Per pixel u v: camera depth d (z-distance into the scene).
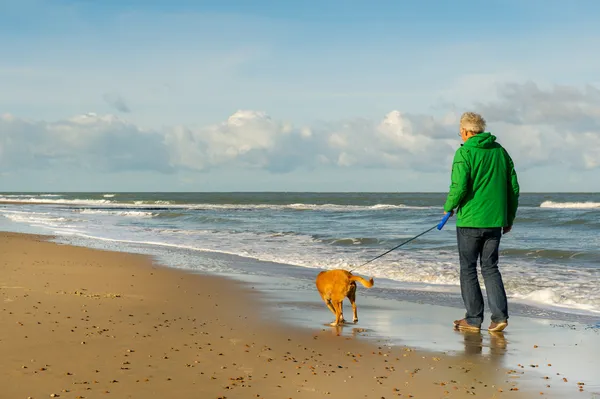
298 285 10.30
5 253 14.16
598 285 10.27
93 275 10.88
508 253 15.75
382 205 60.38
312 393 4.41
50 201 79.44
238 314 7.63
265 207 57.12
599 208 46.19
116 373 4.72
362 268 12.68
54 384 4.38
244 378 4.74
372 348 5.95
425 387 4.64
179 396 4.21
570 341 6.34
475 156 6.63
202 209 52.12
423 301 8.98
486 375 5.01
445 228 24.91
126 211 46.66
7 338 5.72
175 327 6.61
